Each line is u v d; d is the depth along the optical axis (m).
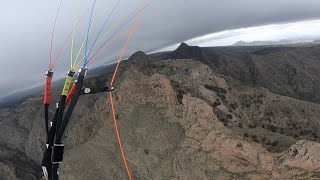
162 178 68.75
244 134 78.75
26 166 133.00
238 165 61.12
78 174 78.69
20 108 168.38
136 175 73.06
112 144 78.75
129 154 75.12
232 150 62.00
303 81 169.75
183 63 118.69
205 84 108.75
